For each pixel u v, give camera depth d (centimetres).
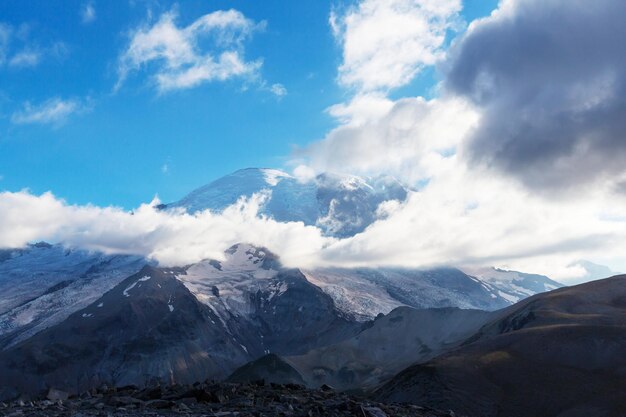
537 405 16825
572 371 18288
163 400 3588
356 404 3550
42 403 3412
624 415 15088
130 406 3316
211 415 2989
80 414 2930
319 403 3616
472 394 17888
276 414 3112
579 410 15912
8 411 2992
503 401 17462
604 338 19575
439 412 4500
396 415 3819
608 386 16912
